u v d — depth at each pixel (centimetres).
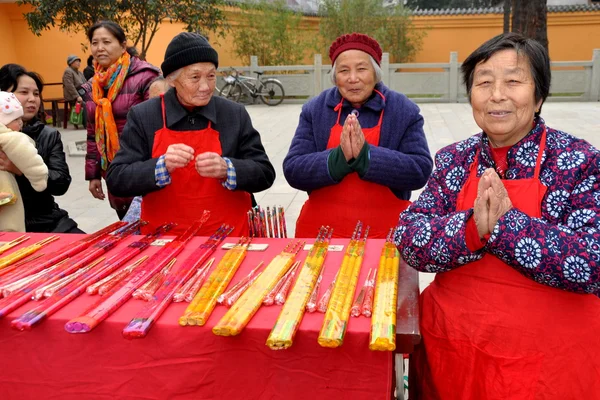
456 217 134
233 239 197
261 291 146
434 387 146
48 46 1295
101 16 768
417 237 139
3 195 233
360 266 165
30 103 271
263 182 225
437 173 154
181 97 219
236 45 1664
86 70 851
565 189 132
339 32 1808
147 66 342
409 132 228
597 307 136
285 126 1065
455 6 2536
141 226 218
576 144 135
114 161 224
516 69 132
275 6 1659
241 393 137
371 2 1794
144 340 137
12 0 1185
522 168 137
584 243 123
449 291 145
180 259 177
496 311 135
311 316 136
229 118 229
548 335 131
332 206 229
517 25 812
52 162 274
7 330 142
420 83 1469
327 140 232
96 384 143
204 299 143
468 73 142
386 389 130
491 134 137
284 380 134
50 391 146
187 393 139
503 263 137
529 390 131
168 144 223
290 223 468
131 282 155
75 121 1113
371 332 124
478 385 137
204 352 135
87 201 570
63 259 177
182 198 223
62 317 139
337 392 133
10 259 178
